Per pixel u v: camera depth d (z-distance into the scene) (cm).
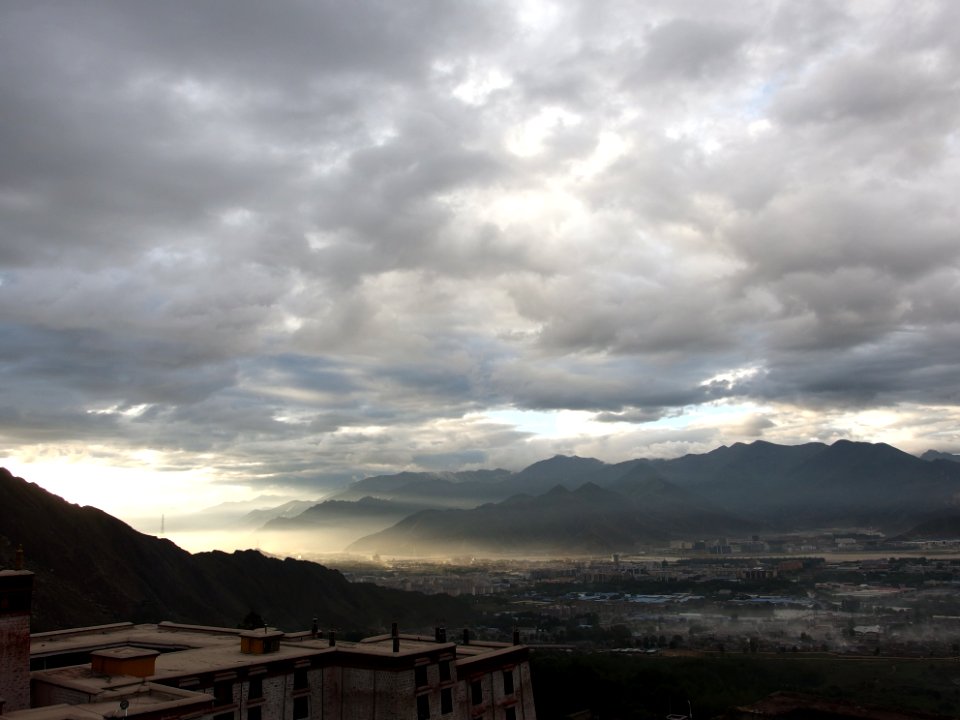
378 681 5953
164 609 19662
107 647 6562
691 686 12081
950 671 15300
